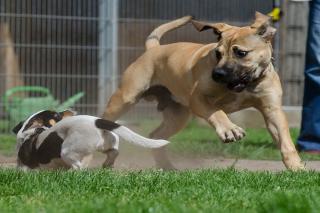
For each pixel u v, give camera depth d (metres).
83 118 9.97
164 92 12.12
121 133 9.83
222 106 10.95
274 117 10.66
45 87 18.66
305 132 14.23
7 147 15.17
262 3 19.11
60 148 9.95
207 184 8.34
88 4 18.38
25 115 17.59
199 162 12.90
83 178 8.62
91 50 18.47
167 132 12.22
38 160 10.18
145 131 16.53
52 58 18.53
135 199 7.54
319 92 14.02
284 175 9.19
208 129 18.66
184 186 8.30
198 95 10.79
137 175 8.91
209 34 18.97
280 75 18.88
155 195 7.80
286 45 18.95
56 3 18.39
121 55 18.45
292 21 19.00
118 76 18.33
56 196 7.77
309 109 14.14
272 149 14.65
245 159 13.45
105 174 8.95
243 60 10.40
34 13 18.42
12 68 18.97
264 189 8.23
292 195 7.26
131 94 11.97
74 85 18.53
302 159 13.09
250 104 10.87
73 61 18.50
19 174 8.91
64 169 10.08
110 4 18.06
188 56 11.24
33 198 7.66
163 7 19.00
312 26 13.84
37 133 10.40
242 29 10.66
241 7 19.16
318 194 7.76
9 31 18.66
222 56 10.48
